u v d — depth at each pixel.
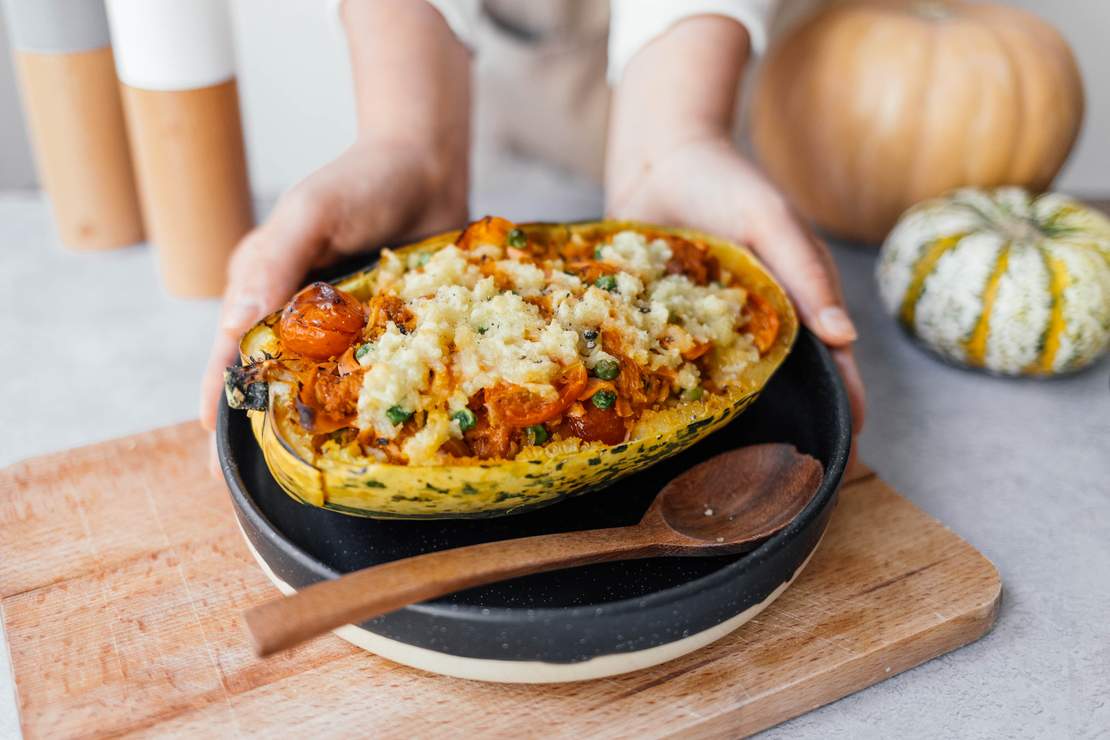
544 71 1.81
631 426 0.78
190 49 1.23
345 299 0.79
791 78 1.46
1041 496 1.02
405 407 0.73
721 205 1.12
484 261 0.86
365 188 1.10
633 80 1.33
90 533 0.89
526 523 0.83
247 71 2.11
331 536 0.81
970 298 1.16
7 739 0.78
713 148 1.19
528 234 0.95
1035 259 1.14
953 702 0.78
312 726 0.71
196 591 0.83
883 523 0.90
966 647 0.83
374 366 0.73
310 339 0.76
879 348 1.28
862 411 1.01
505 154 2.00
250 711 0.72
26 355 1.25
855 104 1.40
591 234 0.97
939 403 1.17
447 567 0.68
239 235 1.35
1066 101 1.42
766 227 1.05
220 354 0.95
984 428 1.13
